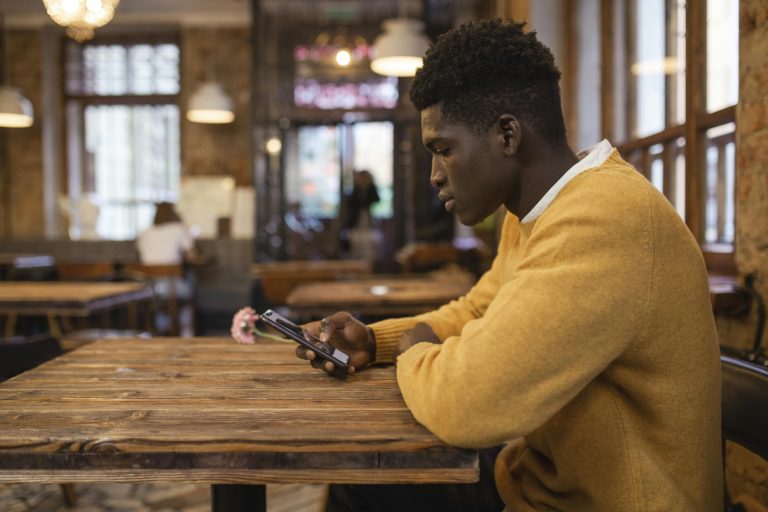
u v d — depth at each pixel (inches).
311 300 114.7
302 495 103.3
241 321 62.1
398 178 364.5
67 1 94.2
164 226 265.4
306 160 363.6
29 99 370.0
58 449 35.4
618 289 35.2
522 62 39.6
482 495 51.7
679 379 37.8
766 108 69.2
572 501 40.7
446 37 41.3
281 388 46.4
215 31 367.9
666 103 118.1
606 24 144.5
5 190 370.6
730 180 90.3
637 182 38.8
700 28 96.3
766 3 69.2
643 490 37.6
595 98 158.6
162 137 381.4
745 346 73.8
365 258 356.2
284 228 356.2
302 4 353.1
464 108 40.3
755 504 64.6
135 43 378.0
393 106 360.2
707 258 95.2
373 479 35.7
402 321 56.4
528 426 34.8
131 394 44.7
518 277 37.7
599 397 38.7
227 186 360.8
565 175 40.7
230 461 35.6
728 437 46.6
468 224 42.8
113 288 142.9
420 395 38.0
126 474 35.7
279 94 356.5
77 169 383.9
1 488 105.6
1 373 76.0
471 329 38.3
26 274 214.1
